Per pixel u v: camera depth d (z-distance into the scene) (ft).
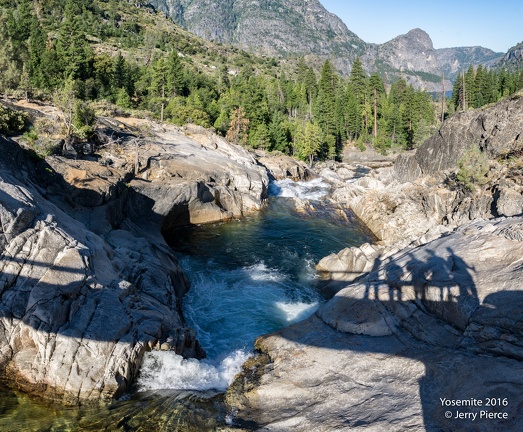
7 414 37.35
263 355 50.83
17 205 46.32
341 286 76.89
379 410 33.78
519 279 38.06
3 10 291.38
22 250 45.37
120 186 88.02
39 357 41.63
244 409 39.83
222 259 93.81
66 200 75.41
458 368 34.45
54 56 199.52
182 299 72.43
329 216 136.98
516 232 45.27
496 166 105.50
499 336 35.06
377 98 350.84
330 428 33.32
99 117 141.38
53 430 35.58
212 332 61.93
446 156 147.95
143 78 269.85
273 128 251.19
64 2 404.36
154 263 67.97
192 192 111.65
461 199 105.91
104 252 57.88
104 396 40.88
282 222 127.65
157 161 120.88
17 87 147.33
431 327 42.22
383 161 276.41
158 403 40.75
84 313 45.27
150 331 47.55
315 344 47.98
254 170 159.02
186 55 467.52
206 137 176.24
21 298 43.37
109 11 481.46
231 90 303.48
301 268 89.71
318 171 236.02
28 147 83.05
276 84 375.04
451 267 45.24
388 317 47.06
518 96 120.67
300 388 40.73
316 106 293.23
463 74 315.99
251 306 71.00
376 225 121.70
